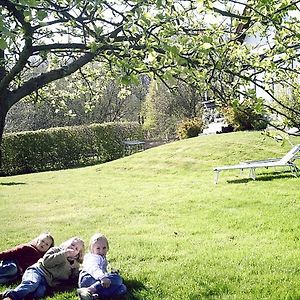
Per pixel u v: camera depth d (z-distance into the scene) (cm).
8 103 342
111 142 3303
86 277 601
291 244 795
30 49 321
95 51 330
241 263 696
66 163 3114
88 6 316
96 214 1177
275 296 568
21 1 261
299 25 417
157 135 4541
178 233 924
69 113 821
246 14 406
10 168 2934
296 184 1338
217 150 2108
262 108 360
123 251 791
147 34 335
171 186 1567
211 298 577
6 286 648
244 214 1044
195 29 392
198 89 370
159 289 611
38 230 1029
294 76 474
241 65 407
